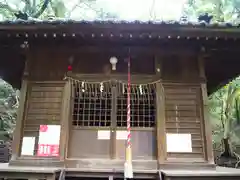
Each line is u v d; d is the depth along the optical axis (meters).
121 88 5.49
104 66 5.65
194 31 4.79
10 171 4.41
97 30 4.79
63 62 5.66
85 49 5.65
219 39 5.03
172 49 5.67
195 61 5.70
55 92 5.47
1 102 15.95
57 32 4.85
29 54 5.67
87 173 4.85
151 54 5.72
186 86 5.52
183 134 5.20
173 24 4.65
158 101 5.36
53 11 15.48
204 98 5.39
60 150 5.05
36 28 4.74
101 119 5.40
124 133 5.30
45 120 5.29
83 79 5.54
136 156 5.15
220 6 14.58
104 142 5.26
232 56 5.92
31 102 5.41
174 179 4.33
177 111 5.36
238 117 15.26
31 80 5.54
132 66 5.64
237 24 4.59
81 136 5.30
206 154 5.07
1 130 15.46
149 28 4.73
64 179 4.77
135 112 5.42
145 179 5.10
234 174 4.40
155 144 5.23
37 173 4.40
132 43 5.47
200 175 4.36
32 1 15.21
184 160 5.02
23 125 5.27
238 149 15.53
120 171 4.82
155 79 5.51
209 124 5.23
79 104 5.48
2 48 5.59
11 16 14.66
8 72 7.30
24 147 5.11
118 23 4.61
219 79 7.91
